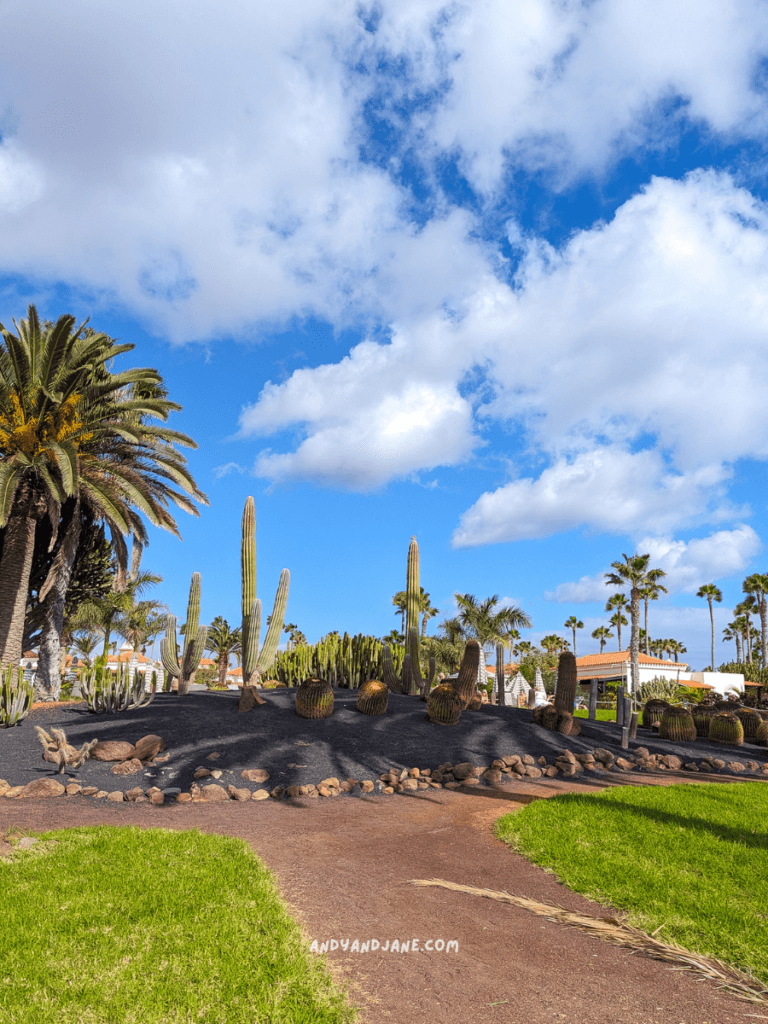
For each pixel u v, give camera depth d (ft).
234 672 177.58
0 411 63.41
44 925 14.01
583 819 26.22
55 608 64.39
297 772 35.47
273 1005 11.08
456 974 12.94
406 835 25.26
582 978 13.02
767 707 157.17
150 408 69.72
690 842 23.08
